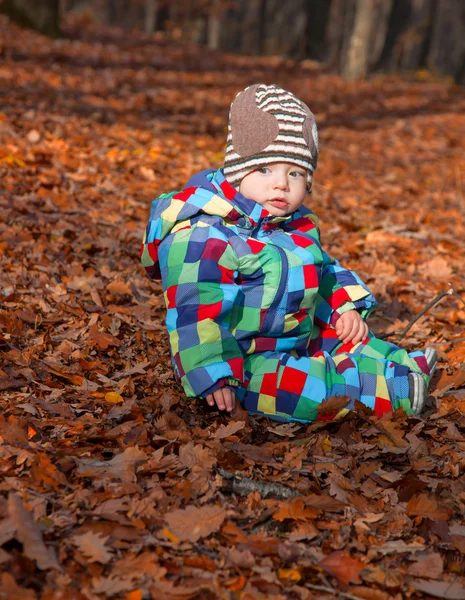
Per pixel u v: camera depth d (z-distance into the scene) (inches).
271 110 95.9
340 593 65.2
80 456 79.7
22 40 427.8
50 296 127.8
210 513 71.9
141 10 986.1
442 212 238.1
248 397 95.3
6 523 66.2
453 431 97.8
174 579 64.2
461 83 962.7
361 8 599.5
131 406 92.0
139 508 72.0
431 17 958.4
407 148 363.9
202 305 91.3
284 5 930.7
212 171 104.6
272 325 96.0
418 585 67.3
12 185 177.2
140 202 194.1
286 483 81.3
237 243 95.3
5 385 94.8
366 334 105.1
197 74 489.1
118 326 119.4
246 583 64.2
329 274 107.1
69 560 64.7
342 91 527.8
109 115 300.7
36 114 260.5
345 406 94.3
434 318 142.1
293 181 97.6
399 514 78.5
